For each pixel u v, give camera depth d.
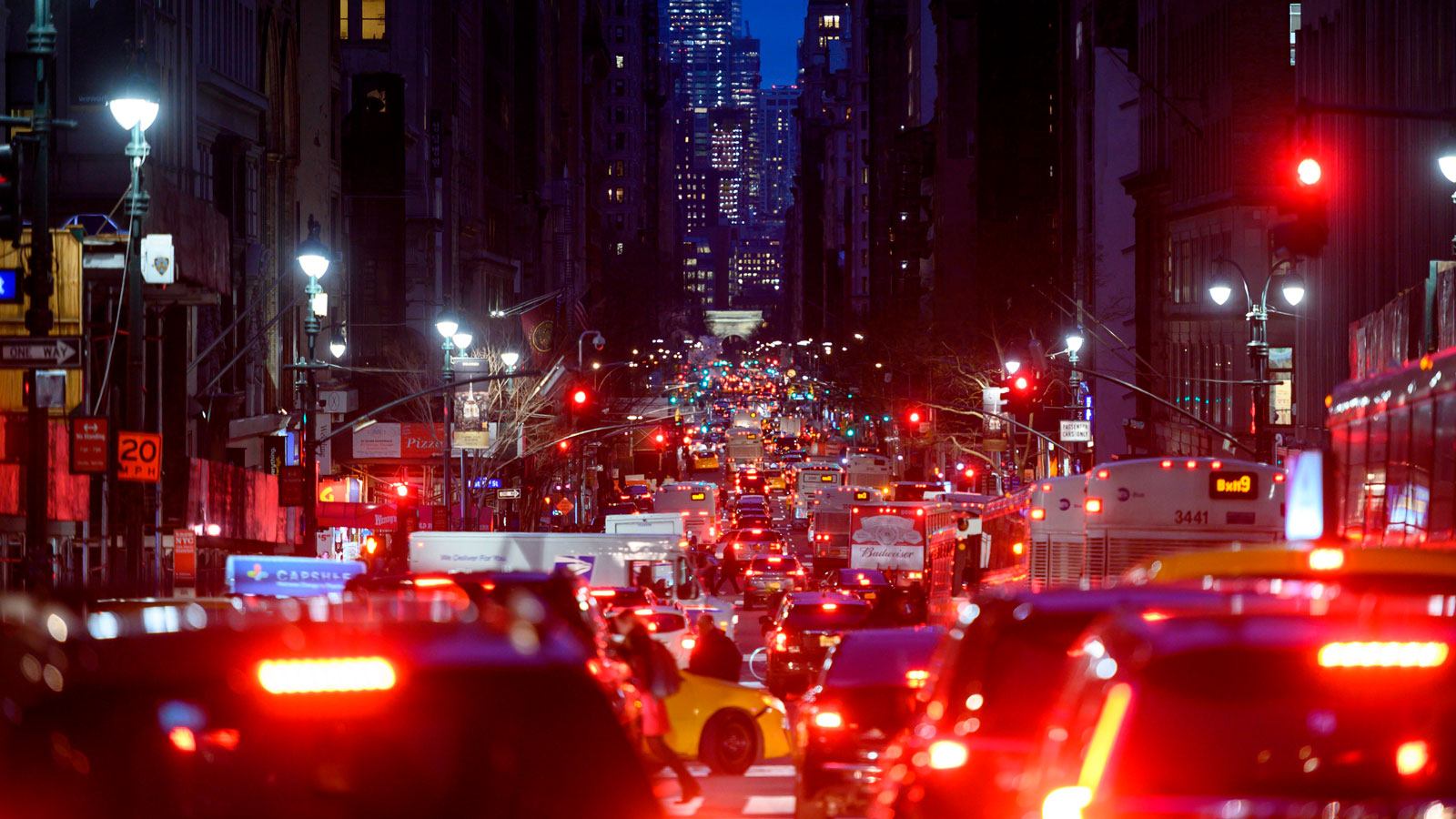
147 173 71.25
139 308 48.88
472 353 149.00
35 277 40.62
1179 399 125.94
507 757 9.45
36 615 9.73
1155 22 135.88
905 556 112.81
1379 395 33.28
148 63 82.38
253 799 9.00
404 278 145.12
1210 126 118.81
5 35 75.25
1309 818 9.11
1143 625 10.11
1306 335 97.94
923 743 16.12
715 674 52.00
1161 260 132.12
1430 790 9.54
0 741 8.72
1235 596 10.80
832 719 26.17
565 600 29.38
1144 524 45.56
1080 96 162.62
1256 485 45.22
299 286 112.50
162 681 8.98
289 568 48.53
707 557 107.06
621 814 9.53
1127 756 9.82
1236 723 9.74
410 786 9.25
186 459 83.62
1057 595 16.22
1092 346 149.88
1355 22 86.56
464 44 177.25
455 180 167.12
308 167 118.19
